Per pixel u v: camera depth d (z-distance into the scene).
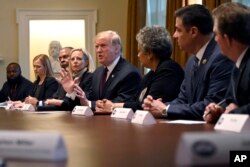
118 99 3.30
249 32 1.93
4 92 5.89
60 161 0.82
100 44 3.44
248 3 4.96
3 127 1.80
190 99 2.50
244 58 1.96
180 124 1.85
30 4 7.25
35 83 5.07
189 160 0.73
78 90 3.28
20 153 0.82
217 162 0.74
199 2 5.48
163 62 2.91
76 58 3.92
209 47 2.46
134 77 3.37
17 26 7.25
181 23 2.50
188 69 2.57
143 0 6.36
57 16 7.21
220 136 0.75
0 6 7.24
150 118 1.90
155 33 2.95
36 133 0.83
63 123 1.98
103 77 3.49
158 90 2.80
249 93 1.90
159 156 0.96
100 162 0.88
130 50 6.43
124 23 7.14
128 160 0.91
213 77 2.30
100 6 7.18
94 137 1.37
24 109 3.64
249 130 1.40
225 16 1.95
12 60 7.23
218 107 1.87
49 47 7.11
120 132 1.52
